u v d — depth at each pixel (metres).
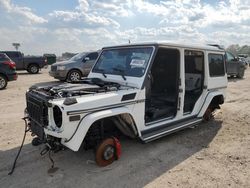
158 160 4.31
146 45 4.66
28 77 17.41
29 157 4.40
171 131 4.89
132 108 4.19
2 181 3.65
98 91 3.96
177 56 5.05
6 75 11.72
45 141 3.70
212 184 3.58
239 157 4.45
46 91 3.97
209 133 5.70
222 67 6.41
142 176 3.79
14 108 7.90
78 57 13.83
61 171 3.93
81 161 4.25
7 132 5.64
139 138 4.37
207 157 4.45
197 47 5.41
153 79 5.53
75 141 3.51
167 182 3.63
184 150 4.74
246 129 6.00
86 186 3.53
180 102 5.16
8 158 4.36
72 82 4.89
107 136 4.14
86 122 3.54
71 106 3.43
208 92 5.93
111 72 4.96
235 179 3.71
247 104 8.70
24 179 3.71
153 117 4.89
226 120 6.76
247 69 27.31
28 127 4.40
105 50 5.39
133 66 4.65
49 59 30.08
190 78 6.05
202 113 5.80
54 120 3.57
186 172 3.92
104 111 3.77
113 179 3.71
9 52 19.62
